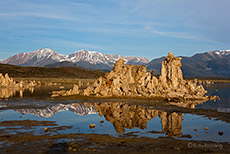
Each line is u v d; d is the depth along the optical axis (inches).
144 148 795.4
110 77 2655.0
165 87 2500.0
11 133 973.2
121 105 1857.8
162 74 2637.8
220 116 1414.9
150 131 1058.1
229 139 920.3
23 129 1044.5
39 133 982.4
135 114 1499.8
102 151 759.7
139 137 948.0
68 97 2297.0
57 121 1245.7
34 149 775.7
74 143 848.9
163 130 1077.8
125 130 1074.1
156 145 832.3
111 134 992.9
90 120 1301.7
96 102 2014.0
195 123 1226.0
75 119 1318.9
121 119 1343.5
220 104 1990.7
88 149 778.8
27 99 2146.9
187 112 1553.9
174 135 984.9
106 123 1227.9
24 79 6668.3
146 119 1343.5
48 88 3789.4
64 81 6678.2
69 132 1013.8
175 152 753.6
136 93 2472.9
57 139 897.5
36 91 3122.5
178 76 2608.3
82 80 7396.7
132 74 2716.5
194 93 2568.9
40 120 1257.4
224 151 765.9
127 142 870.4
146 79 2596.0
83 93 2503.7
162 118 1366.9
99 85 2610.7
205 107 1807.3
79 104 1897.1
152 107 1760.6
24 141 864.3
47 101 2026.3
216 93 3203.7
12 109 1590.8
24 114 1421.0
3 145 815.1
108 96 2369.6
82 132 1019.9
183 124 1205.1
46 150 765.9
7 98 2214.6
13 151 754.8
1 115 1376.7
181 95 2423.7
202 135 982.4
